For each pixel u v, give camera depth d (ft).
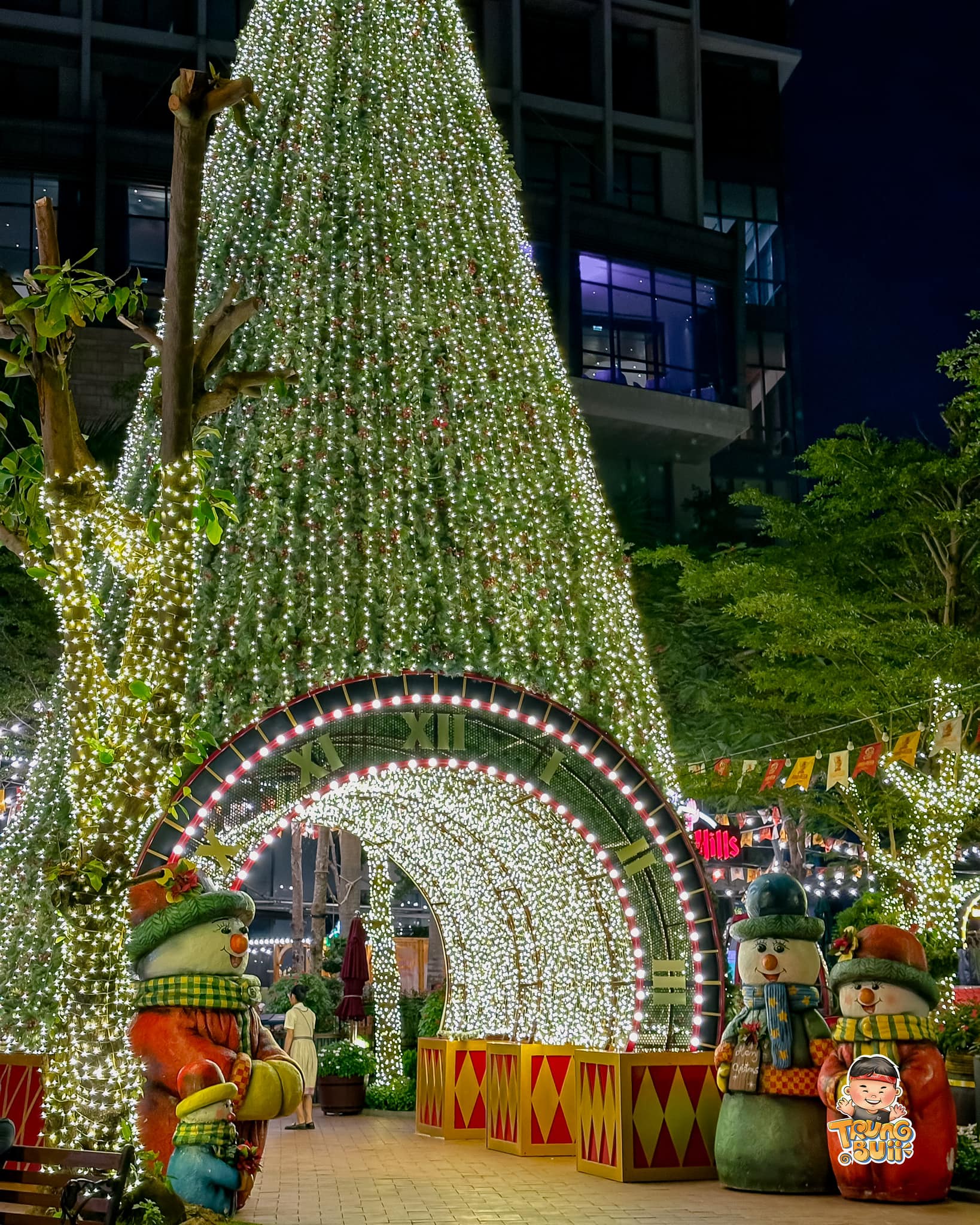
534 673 40.68
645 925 37.70
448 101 50.60
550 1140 39.93
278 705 35.53
